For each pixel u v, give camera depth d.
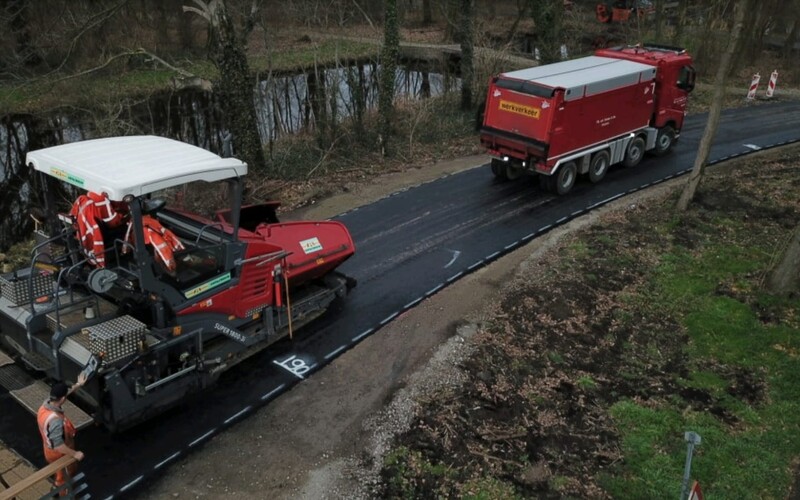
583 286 11.93
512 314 10.93
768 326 11.13
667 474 7.87
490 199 15.90
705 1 32.47
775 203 15.82
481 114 20.19
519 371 9.52
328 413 8.44
